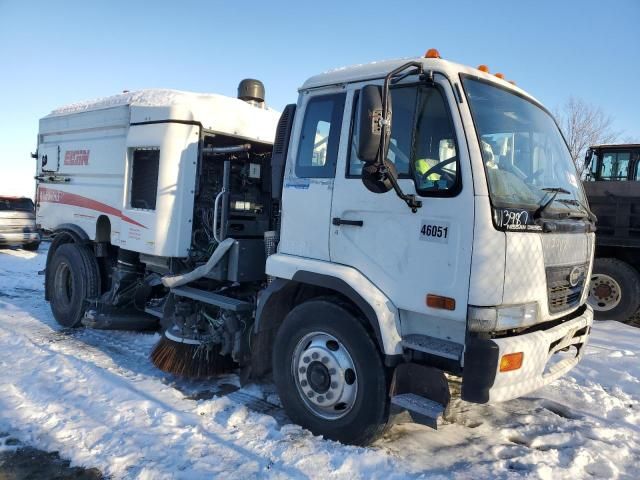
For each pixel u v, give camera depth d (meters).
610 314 8.08
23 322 6.82
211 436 3.70
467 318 3.08
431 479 3.23
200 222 5.27
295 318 3.87
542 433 4.07
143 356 5.57
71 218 6.65
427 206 3.27
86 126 6.35
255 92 6.29
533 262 3.24
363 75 3.66
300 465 3.33
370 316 3.41
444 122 3.29
